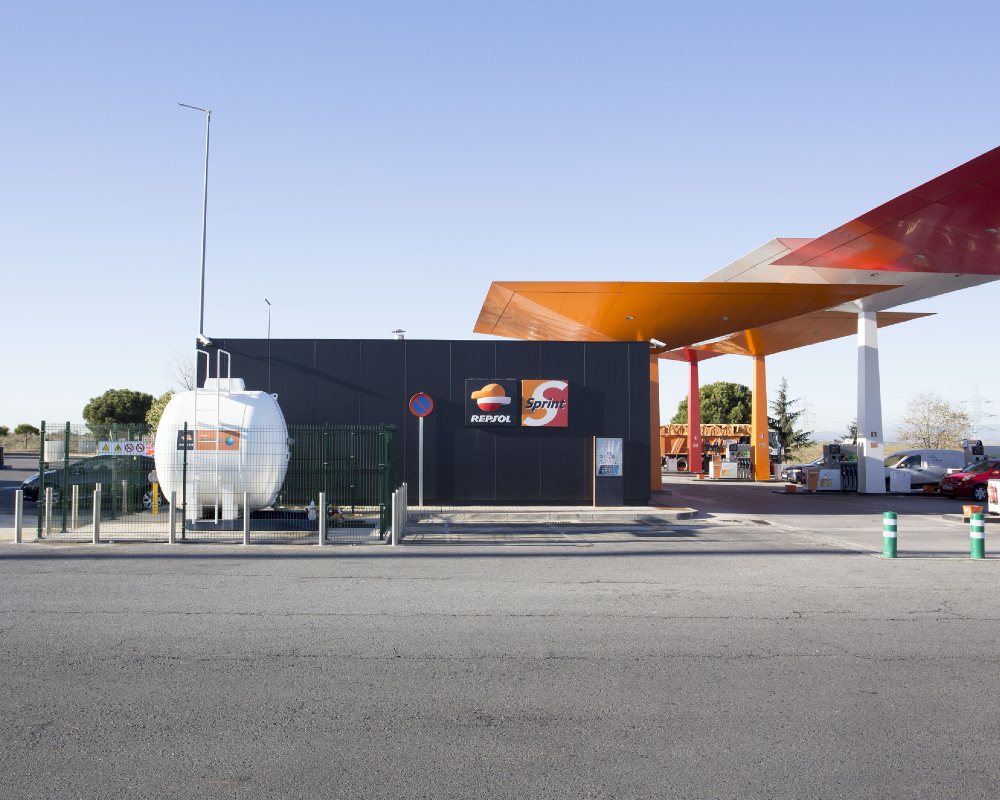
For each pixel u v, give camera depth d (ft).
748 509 81.05
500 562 43.55
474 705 19.77
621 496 73.77
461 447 75.77
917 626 28.40
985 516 73.26
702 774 15.76
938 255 77.05
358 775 15.64
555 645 25.49
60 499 69.31
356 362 75.66
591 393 76.69
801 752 16.90
